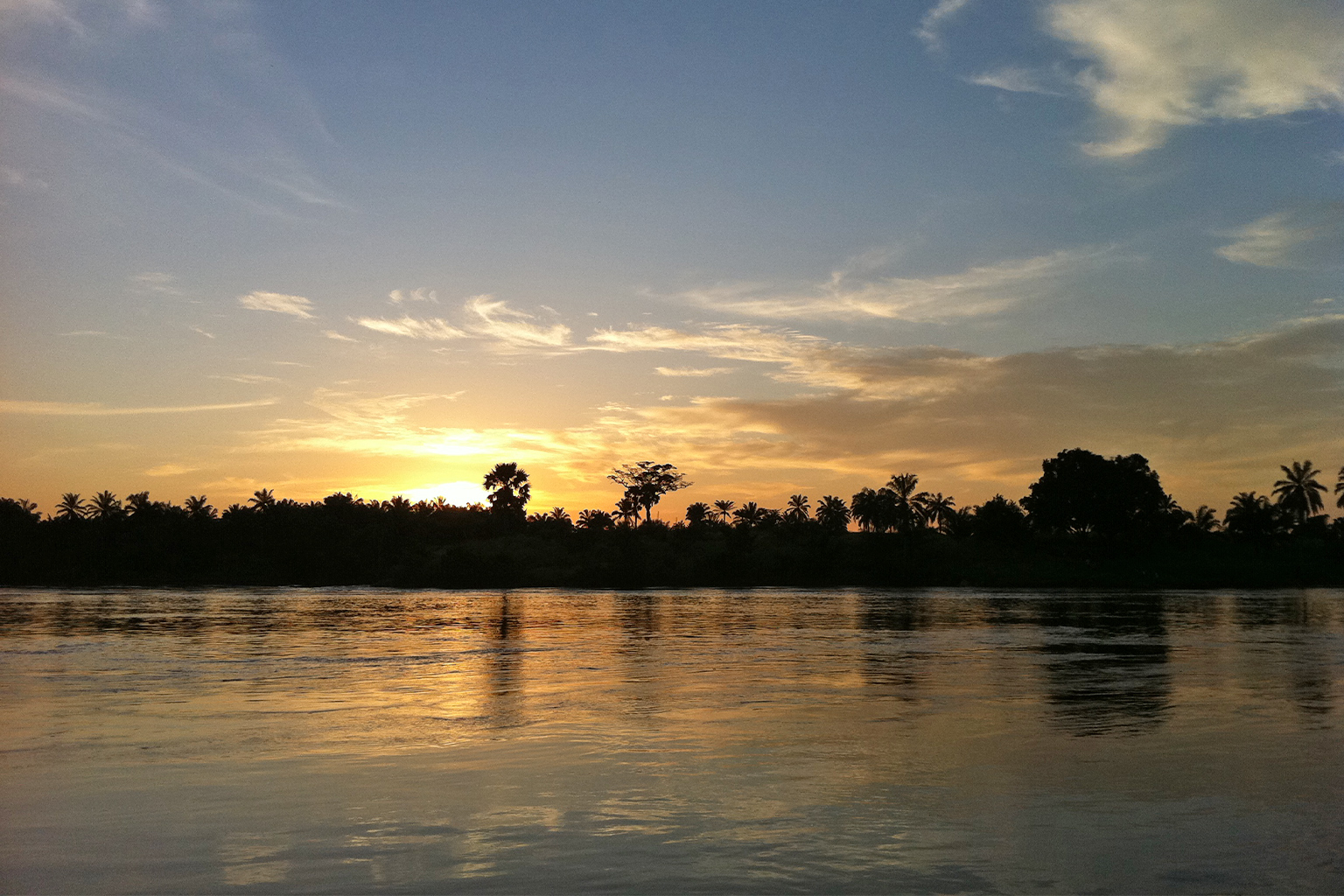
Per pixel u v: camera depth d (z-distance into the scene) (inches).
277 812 629.9
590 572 6545.3
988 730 950.4
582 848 553.9
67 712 1070.4
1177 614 3129.9
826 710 1081.4
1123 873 515.8
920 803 654.5
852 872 515.2
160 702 1154.7
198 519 7140.8
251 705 1124.5
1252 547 7303.2
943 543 7327.8
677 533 7613.2
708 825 600.7
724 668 1556.3
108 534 6983.3
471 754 821.9
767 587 6274.6
